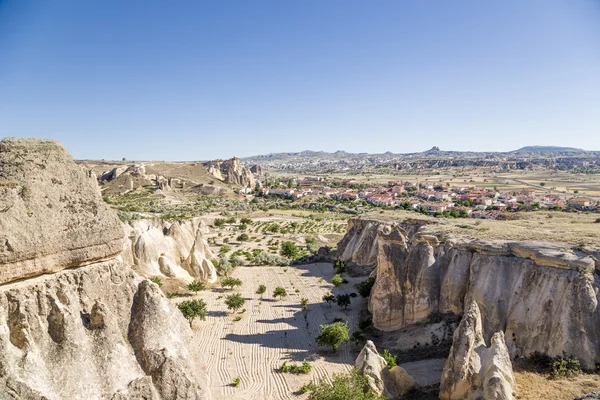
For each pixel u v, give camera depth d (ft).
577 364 106.73
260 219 554.46
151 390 81.87
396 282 157.99
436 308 150.10
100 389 77.77
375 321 161.17
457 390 99.35
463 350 101.14
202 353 145.59
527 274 128.16
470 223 220.43
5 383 70.03
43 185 85.15
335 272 268.21
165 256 228.02
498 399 90.53
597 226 182.80
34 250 79.77
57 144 91.15
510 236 153.58
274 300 211.00
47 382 73.41
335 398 91.45
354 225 305.94
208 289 228.63
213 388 119.85
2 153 84.53
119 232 96.07
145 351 88.02
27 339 75.72
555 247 129.70
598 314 110.73
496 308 129.59
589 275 116.06
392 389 108.37
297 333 165.17
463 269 147.33
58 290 82.28
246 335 163.22
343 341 148.66
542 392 97.91
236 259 296.30
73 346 78.33
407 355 134.62
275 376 127.13
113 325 85.25
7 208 78.79
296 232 453.58
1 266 75.97
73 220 87.45
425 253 155.53
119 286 93.81
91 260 90.63
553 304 117.70
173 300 205.26
